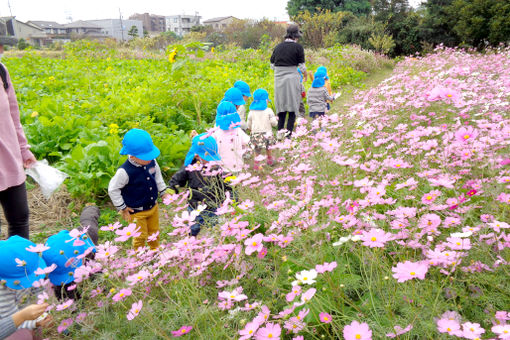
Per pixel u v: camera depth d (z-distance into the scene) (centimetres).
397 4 2503
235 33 5266
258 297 204
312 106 570
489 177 240
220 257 207
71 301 185
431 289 171
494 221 181
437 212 212
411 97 430
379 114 385
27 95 772
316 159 258
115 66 1343
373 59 1595
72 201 411
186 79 636
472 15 2148
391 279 183
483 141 256
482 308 172
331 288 173
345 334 134
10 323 174
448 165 250
